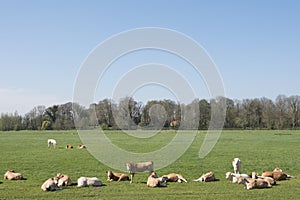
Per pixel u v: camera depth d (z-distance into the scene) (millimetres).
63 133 88938
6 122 117125
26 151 40406
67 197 15312
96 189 17016
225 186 17688
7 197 15320
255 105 108000
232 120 105875
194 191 16422
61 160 30766
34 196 15516
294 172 22969
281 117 107375
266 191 16344
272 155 33969
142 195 15625
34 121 119812
